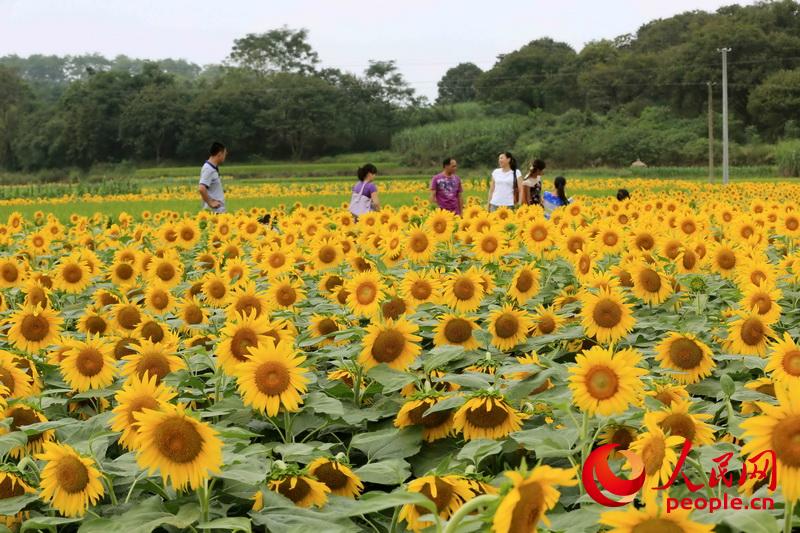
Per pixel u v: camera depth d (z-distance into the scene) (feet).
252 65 489.67
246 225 40.24
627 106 403.13
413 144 381.81
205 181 46.85
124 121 416.05
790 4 418.51
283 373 12.85
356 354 15.49
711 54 383.86
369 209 52.54
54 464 10.82
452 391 14.98
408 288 20.49
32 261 37.19
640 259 23.63
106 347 15.57
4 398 14.58
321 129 413.59
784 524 8.76
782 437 8.57
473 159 347.36
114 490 11.97
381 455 13.16
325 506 11.39
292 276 28.14
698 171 253.44
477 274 19.83
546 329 18.66
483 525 8.59
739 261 26.23
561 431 12.13
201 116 411.54
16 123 451.94
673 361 15.81
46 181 371.76
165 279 27.86
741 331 17.37
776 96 352.90
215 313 21.61
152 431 10.05
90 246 41.91
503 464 13.01
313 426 13.97
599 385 11.16
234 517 10.36
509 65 464.65
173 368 15.67
